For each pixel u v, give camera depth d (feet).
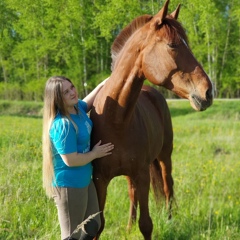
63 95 12.17
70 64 122.21
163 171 20.48
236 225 18.61
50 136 12.12
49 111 12.23
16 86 126.11
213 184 23.56
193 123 61.46
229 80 125.29
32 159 26.20
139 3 90.84
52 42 111.65
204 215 19.40
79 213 12.72
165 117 19.77
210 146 37.81
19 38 124.57
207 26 110.11
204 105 11.77
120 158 13.94
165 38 12.20
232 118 74.43
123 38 14.06
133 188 17.58
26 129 41.63
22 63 126.82
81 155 12.33
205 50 116.26
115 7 94.27
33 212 17.49
